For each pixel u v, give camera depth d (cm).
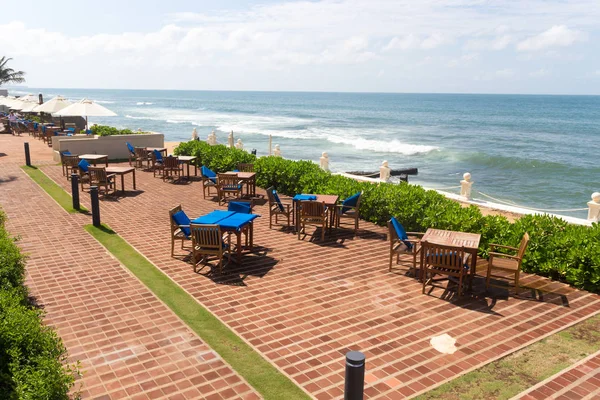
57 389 372
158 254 932
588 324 656
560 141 5703
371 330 632
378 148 4428
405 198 1122
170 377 517
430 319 666
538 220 940
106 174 1483
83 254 923
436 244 739
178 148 2166
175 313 673
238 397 484
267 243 1020
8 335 392
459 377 525
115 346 581
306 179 1447
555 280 824
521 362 557
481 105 16925
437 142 5331
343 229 1138
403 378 522
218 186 1387
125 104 15688
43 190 1520
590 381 518
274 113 10956
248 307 698
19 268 631
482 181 3008
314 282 798
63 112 2194
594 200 1102
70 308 684
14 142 2819
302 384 508
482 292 766
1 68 5147
